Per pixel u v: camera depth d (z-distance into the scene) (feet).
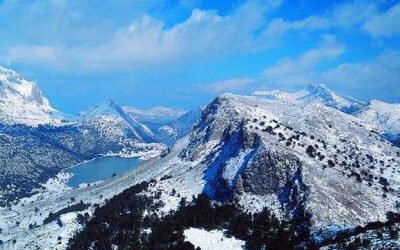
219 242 646.33
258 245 620.90
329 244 486.38
